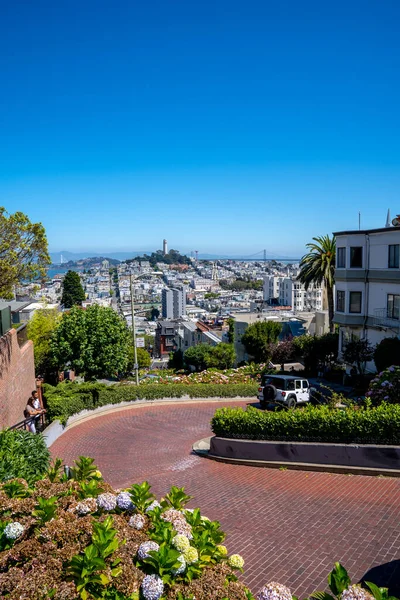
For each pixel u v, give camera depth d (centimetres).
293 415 1261
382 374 1505
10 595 385
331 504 939
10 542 464
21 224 1550
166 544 430
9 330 1830
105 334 2892
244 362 4725
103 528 439
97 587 395
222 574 443
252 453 1300
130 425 1978
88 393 2128
